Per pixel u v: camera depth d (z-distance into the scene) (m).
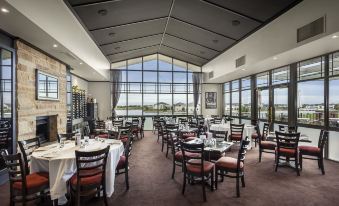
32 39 4.52
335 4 3.66
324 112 5.41
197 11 5.52
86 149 3.37
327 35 3.81
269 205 3.05
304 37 4.32
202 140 4.09
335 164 4.97
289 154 4.36
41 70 5.31
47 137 6.08
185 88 11.55
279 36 5.08
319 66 5.54
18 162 2.76
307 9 4.23
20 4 3.27
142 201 3.17
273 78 7.40
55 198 2.81
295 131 5.53
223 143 4.09
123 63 11.04
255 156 5.68
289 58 5.62
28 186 2.75
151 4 5.21
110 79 10.90
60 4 3.87
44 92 5.47
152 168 4.72
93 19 5.30
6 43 4.17
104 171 2.94
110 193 3.19
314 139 5.77
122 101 11.05
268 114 7.62
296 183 3.85
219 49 8.12
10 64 4.20
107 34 6.62
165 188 3.64
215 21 5.88
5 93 4.18
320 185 3.76
